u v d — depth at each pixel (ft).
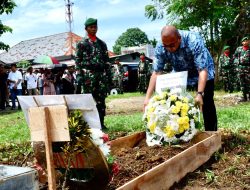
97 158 7.21
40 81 38.93
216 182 8.60
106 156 7.43
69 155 7.15
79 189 7.70
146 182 7.48
